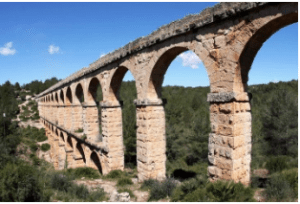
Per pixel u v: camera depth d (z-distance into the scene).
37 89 114.62
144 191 14.13
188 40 11.93
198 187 10.89
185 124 41.50
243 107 10.34
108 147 19.69
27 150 45.56
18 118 74.75
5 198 10.50
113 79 19.61
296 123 27.02
